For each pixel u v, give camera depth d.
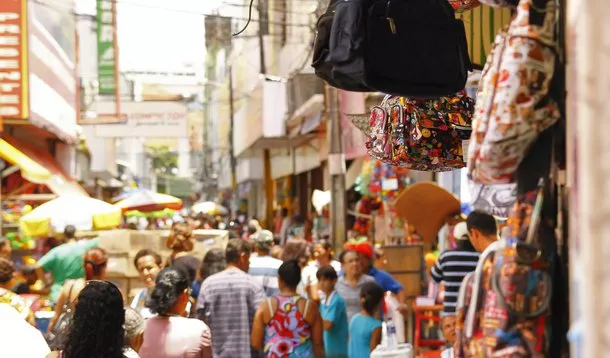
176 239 11.61
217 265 10.09
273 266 10.41
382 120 5.41
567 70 2.52
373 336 8.19
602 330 1.79
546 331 2.98
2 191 22.97
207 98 63.91
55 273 12.23
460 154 5.38
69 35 29.33
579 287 1.93
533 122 2.81
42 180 19.83
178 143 77.00
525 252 2.96
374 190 15.46
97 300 4.82
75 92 28.62
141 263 9.54
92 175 40.84
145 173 94.38
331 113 15.87
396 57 4.02
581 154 1.88
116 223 18.48
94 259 8.57
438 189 11.70
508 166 2.90
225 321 8.81
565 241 3.00
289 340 7.97
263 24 26.17
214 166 81.75
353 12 3.96
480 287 3.16
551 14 2.82
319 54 4.18
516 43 2.80
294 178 38.12
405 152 5.27
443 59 4.11
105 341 4.82
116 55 26.16
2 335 5.75
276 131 28.16
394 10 4.02
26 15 19.83
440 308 11.23
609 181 1.81
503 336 2.99
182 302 7.06
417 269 12.81
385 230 15.87
